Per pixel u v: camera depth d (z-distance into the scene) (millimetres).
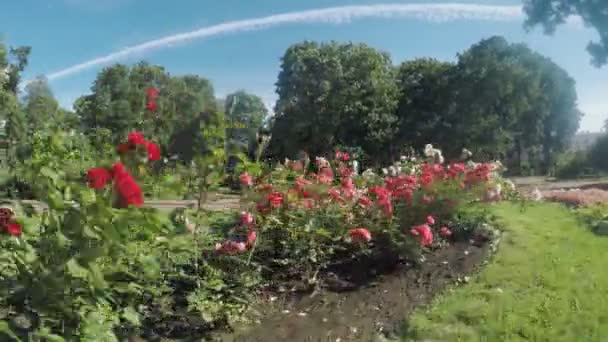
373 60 40125
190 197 4582
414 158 9625
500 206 9172
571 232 7152
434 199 6535
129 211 2627
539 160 53875
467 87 42375
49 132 3443
